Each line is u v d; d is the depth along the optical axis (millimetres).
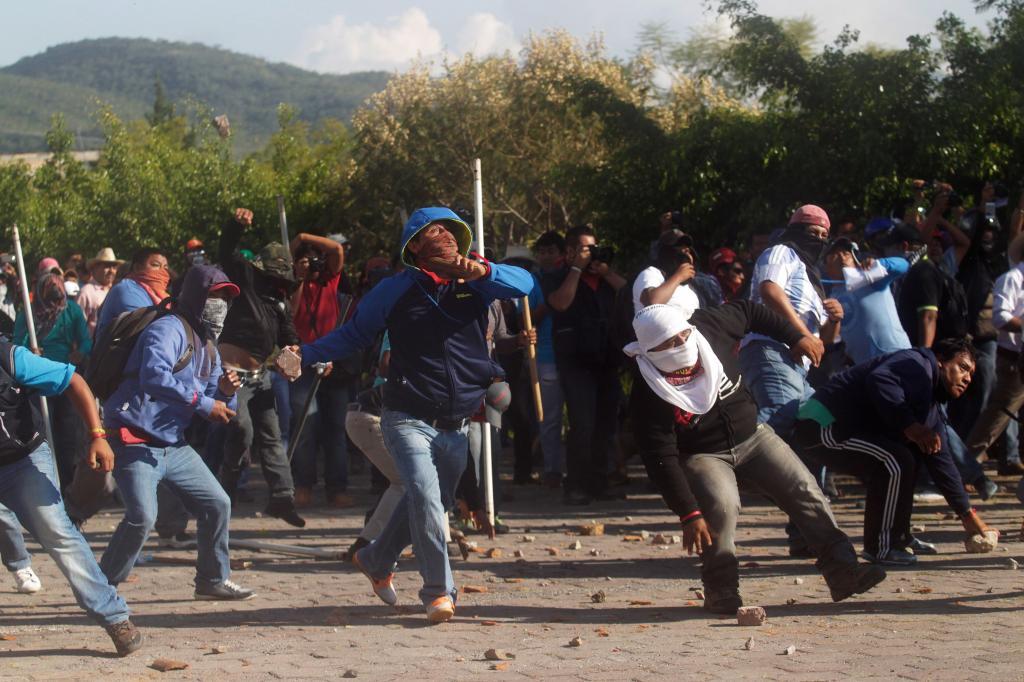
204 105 31219
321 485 12648
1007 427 10992
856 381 7102
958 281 10852
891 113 13422
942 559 7484
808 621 5934
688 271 7004
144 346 6230
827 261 9023
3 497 5422
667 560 7820
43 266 11500
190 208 30031
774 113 14102
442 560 6090
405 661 5223
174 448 6492
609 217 14852
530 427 11734
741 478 6324
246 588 6918
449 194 33156
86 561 5445
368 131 32875
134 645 5477
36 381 5406
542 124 32156
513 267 6160
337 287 11117
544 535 8891
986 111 13242
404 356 6074
